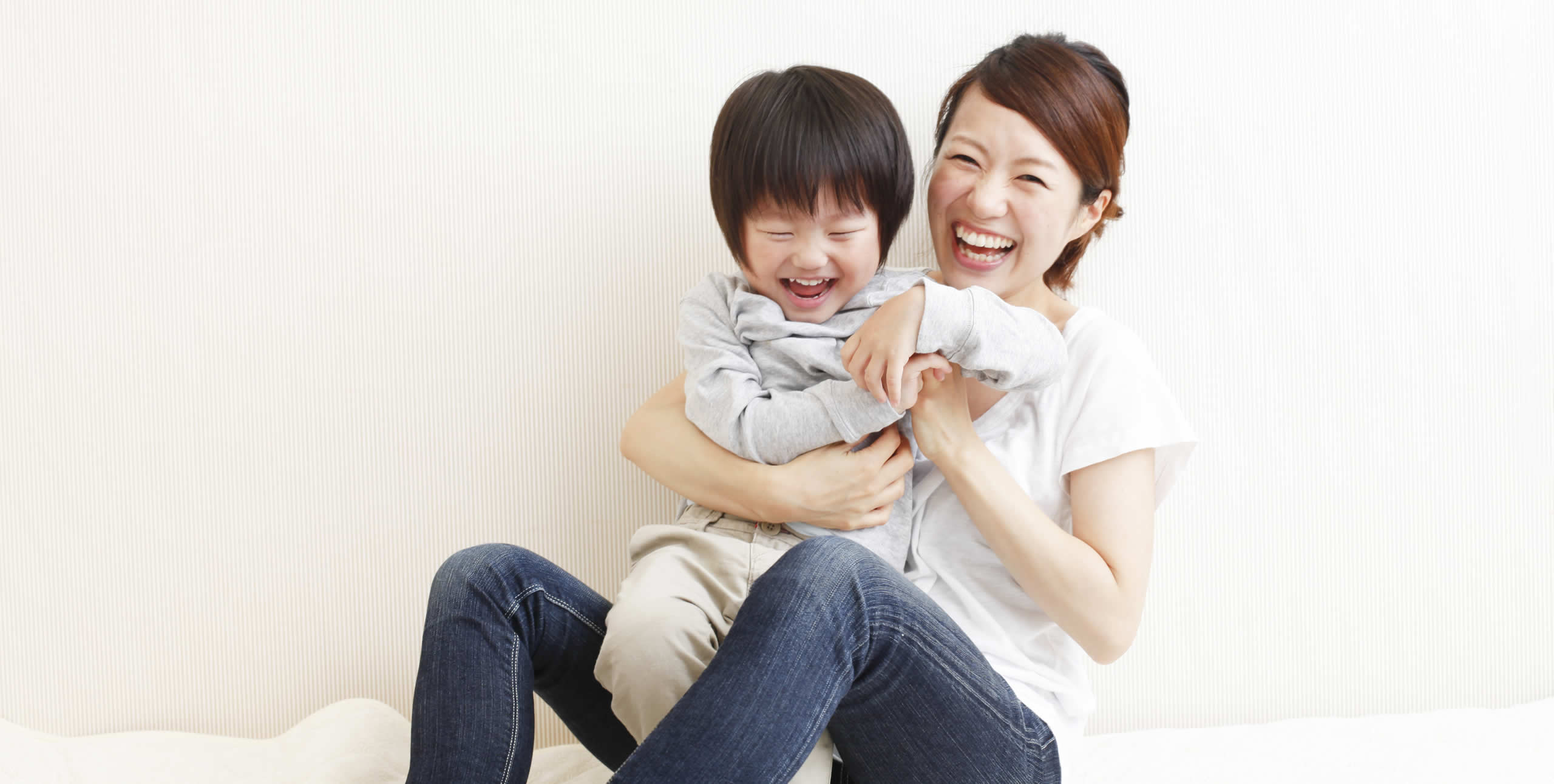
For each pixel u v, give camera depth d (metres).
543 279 1.35
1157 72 1.34
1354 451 1.37
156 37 1.32
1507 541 1.38
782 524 1.02
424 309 1.35
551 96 1.34
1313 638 1.38
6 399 1.34
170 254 1.33
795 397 0.98
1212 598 1.38
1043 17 1.33
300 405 1.35
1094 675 1.38
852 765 0.90
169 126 1.32
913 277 1.09
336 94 1.33
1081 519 0.99
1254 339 1.36
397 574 1.36
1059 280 1.24
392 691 1.37
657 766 0.70
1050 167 1.02
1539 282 1.36
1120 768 1.21
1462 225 1.35
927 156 1.33
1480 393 1.37
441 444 1.36
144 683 1.36
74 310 1.33
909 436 1.04
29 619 1.35
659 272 1.35
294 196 1.33
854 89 1.00
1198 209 1.35
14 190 1.32
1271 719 1.38
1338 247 1.35
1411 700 1.38
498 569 0.89
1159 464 1.04
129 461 1.35
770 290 1.03
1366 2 1.34
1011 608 1.01
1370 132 1.35
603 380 1.35
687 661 0.85
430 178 1.34
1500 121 1.35
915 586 0.87
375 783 1.19
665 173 1.34
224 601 1.36
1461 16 1.34
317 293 1.34
